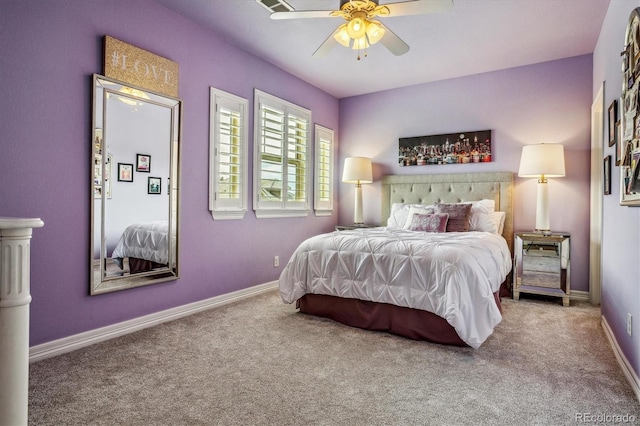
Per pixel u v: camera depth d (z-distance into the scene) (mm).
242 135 3793
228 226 3682
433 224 3834
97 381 1969
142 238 2879
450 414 1667
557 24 3236
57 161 2377
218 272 3568
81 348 2465
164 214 3051
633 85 1966
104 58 2596
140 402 1753
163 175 3033
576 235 3938
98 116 2572
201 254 3391
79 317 2498
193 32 3273
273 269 4281
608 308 2723
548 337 2682
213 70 3475
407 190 4895
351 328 2879
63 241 2414
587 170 3900
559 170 3721
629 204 2023
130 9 2777
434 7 2180
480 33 3408
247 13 3117
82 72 2496
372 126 5273
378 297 2746
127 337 2672
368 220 5320
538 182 3959
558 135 4047
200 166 3373
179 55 3154
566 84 4004
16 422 1110
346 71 4426
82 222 2516
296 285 3168
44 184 2314
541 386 1936
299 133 4723
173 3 2973
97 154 2578
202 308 3379
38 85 2275
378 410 1695
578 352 2398
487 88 4445
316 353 2367
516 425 1584
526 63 4168
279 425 1572
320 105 5105
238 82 3752
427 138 4828
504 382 1979
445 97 4715
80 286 2504
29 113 2238
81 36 2486
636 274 1938
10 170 2160
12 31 2156
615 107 2533
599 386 1938
